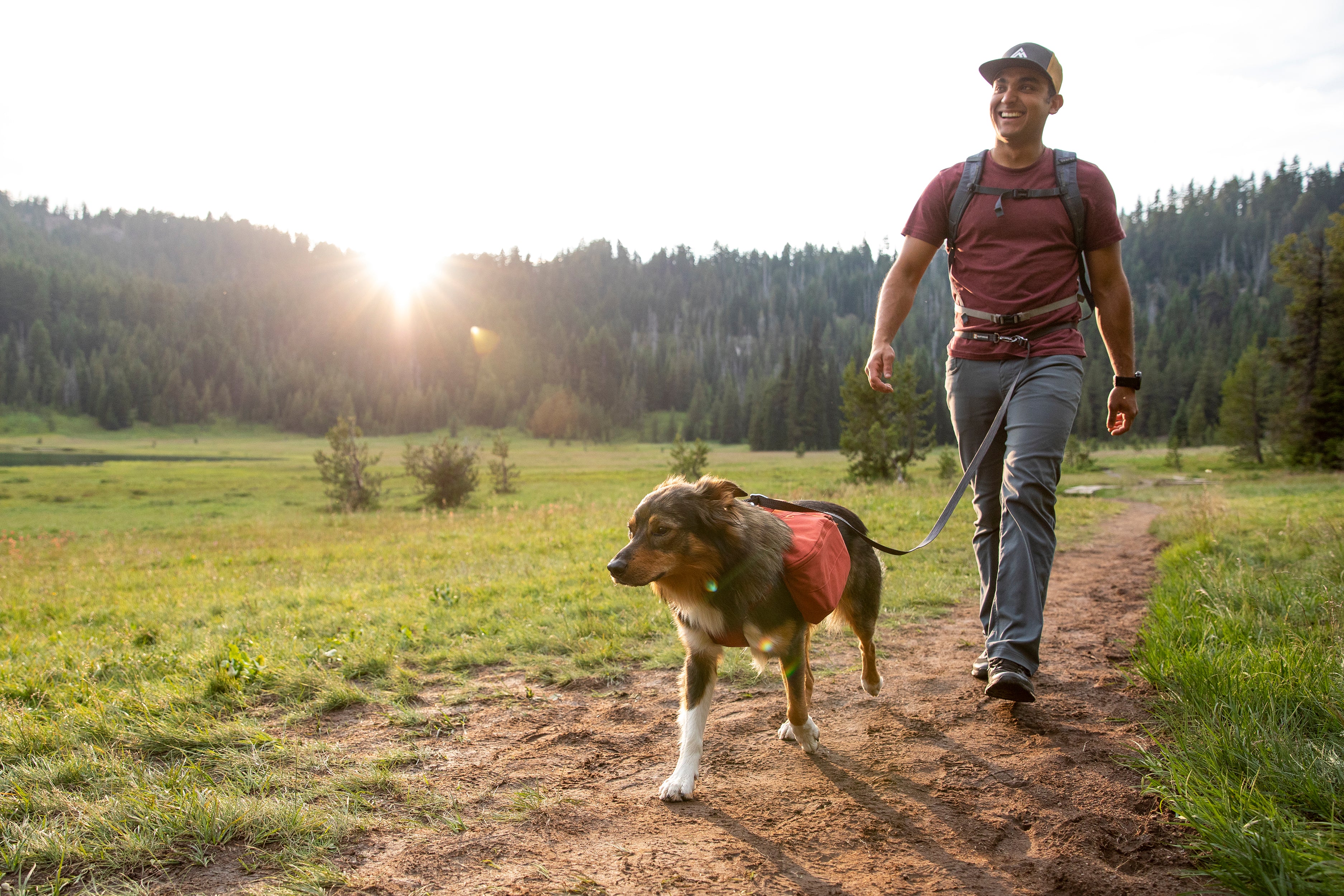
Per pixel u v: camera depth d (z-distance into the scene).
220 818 2.75
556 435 152.88
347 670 4.97
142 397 158.12
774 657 3.42
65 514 30.88
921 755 3.33
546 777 3.30
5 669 5.19
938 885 2.32
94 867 2.52
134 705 4.17
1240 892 2.13
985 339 3.91
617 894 2.31
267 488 43.31
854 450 28.61
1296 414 34.78
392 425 162.12
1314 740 2.87
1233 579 5.61
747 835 2.70
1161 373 114.25
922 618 6.07
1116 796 2.81
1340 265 32.34
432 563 10.62
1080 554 9.93
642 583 3.02
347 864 2.54
